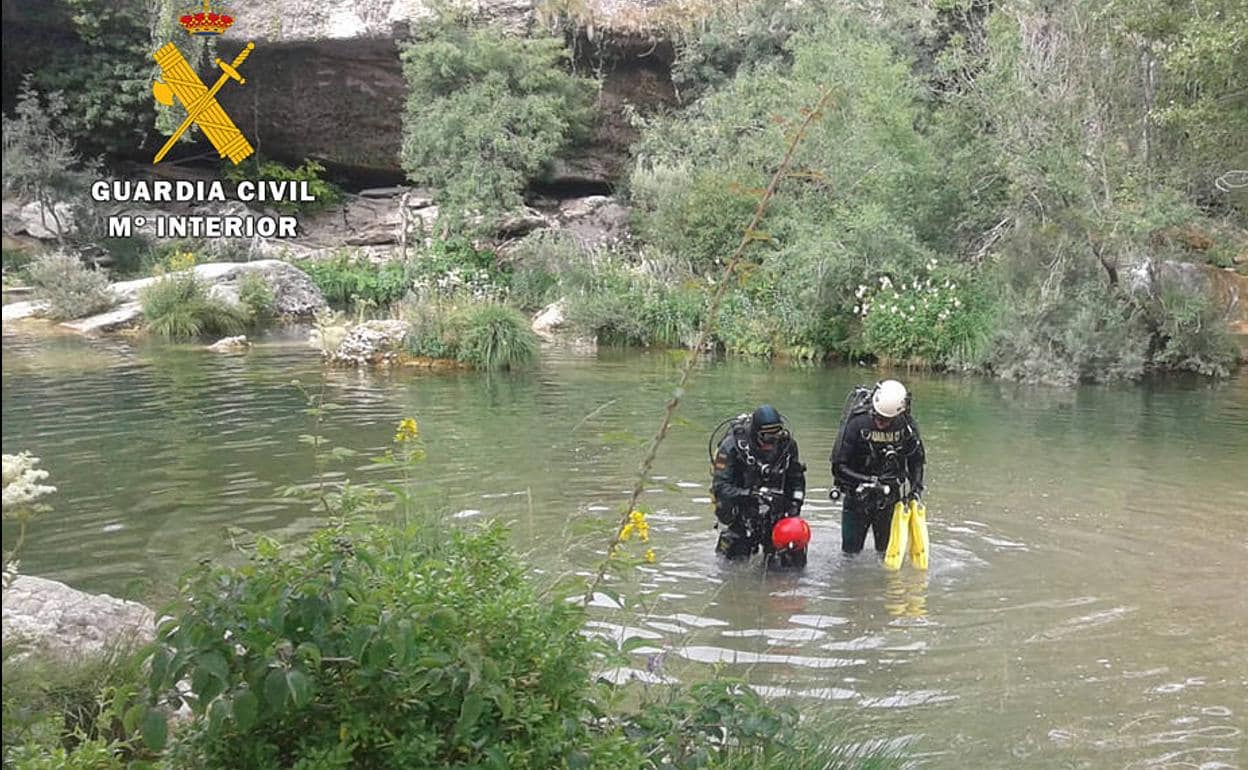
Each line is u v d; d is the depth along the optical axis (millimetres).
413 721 2959
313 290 23547
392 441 10789
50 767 3064
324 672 2982
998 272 17719
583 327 20297
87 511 8148
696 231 21672
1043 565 7297
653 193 23797
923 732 4797
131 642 4305
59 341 18875
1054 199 16859
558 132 25438
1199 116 14172
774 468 7238
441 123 25016
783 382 15695
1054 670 5523
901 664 5586
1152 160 17094
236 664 2867
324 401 13188
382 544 3342
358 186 29125
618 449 10625
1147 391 15398
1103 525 8297
